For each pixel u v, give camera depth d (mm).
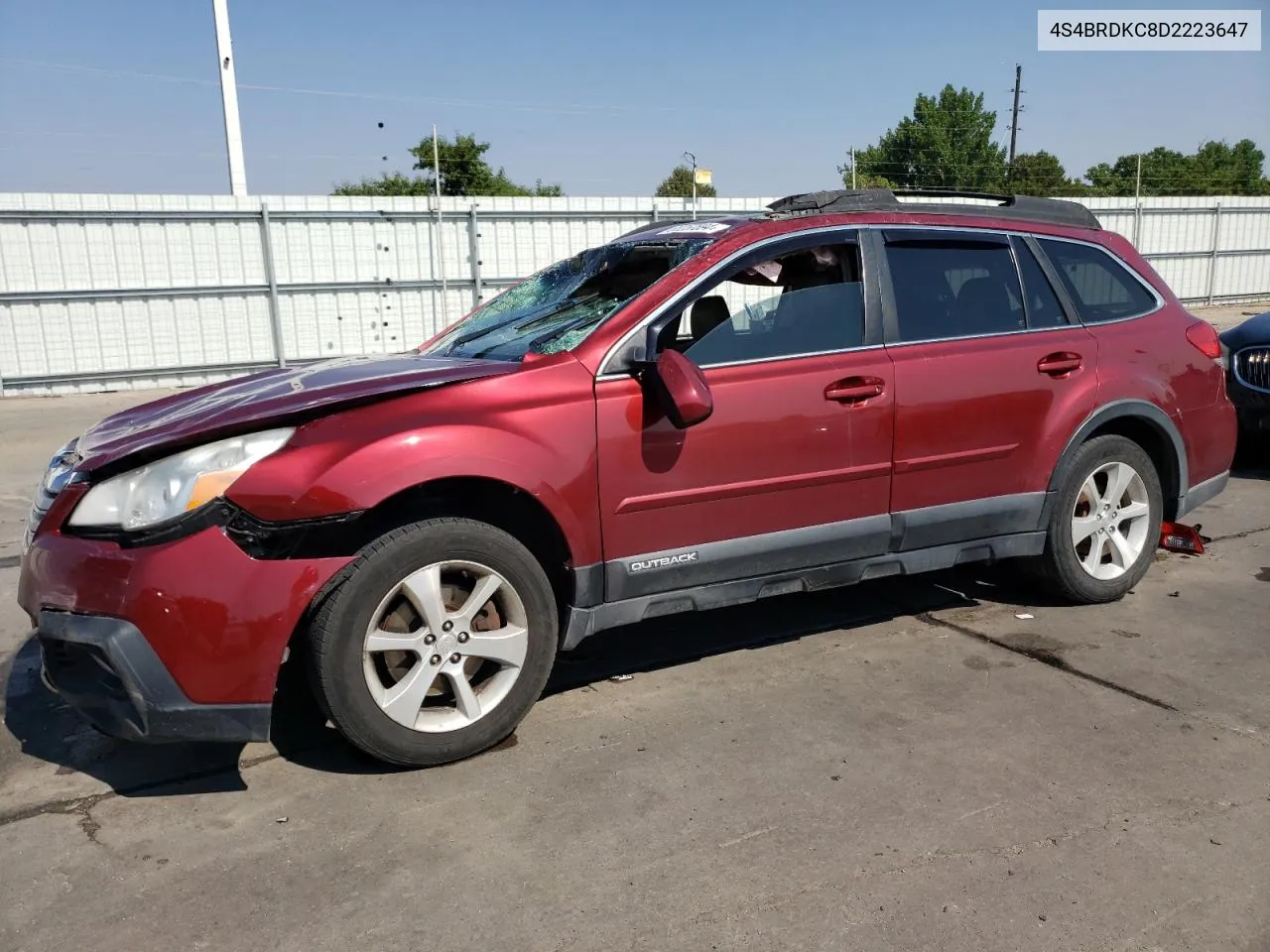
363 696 2986
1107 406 4332
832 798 2932
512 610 3221
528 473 3131
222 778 3139
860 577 3900
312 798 3004
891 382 3785
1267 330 7027
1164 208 26297
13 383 15672
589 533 3305
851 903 2436
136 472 2826
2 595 5109
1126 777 3023
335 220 17422
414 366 3543
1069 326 4324
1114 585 4547
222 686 2805
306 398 3070
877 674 3863
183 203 16328
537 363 3270
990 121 60938
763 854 2654
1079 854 2629
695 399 3141
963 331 4043
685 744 3307
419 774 3143
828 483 3705
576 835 2770
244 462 2830
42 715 3641
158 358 16625
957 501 4031
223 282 16875
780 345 3652
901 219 4000
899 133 61719
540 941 2328
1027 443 4156
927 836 2723
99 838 2807
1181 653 4020
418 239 18047
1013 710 3514
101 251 15930
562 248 19125
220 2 16672
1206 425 4727
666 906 2443
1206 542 5641
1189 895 2449
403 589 3018
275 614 2830
